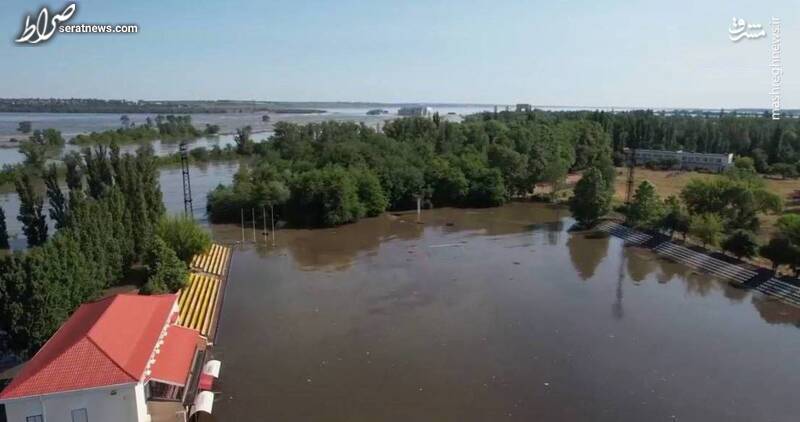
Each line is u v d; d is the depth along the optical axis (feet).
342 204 269.23
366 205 289.33
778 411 107.86
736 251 194.18
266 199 274.57
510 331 145.79
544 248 230.89
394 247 233.14
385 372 123.95
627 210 253.65
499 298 170.71
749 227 230.68
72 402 86.69
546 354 132.46
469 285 183.01
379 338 141.79
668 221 228.22
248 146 550.36
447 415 106.83
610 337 142.00
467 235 254.06
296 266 206.49
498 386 117.70
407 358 130.72
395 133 443.32
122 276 167.84
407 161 338.95
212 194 293.64
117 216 170.71
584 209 262.26
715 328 148.25
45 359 92.68
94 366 89.61
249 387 117.19
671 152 450.30
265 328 148.25
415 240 245.45
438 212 307.99
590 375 122.31
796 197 319.88
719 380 120.06
